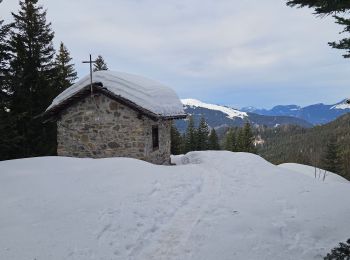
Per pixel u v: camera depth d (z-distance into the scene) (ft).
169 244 23.57
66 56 136.46
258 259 21.09
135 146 54.90
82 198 31.53
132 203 30.78
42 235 23.81
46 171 40.81
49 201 30.63
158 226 26.81
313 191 35.76
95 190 33.81
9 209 28.60
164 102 60.90
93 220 26.78
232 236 24.34
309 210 29.22
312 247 22.49
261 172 47.96
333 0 19.30
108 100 55.83
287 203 31.68
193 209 30.63
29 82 83.61
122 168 41.98
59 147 59.31
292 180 42.68
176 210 30.37
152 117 54.24
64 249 22.03
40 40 90.12
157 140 62.64
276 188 38.17
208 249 22.56
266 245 22.94
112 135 56.03
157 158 61.57
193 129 203.62
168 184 37.63
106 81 56.24
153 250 22.77
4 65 73.36
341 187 36.65
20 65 83.25
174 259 21.42
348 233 23.97
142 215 28.50
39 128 84.48
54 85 93.04
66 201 30.68
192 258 21.48
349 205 29.32
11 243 22.34
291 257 21.29
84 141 57.67
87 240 23.54
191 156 68.69
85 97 57.00
